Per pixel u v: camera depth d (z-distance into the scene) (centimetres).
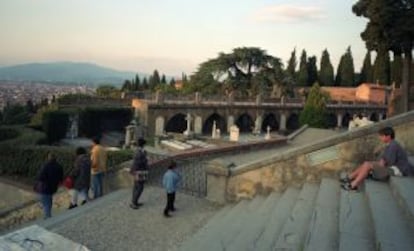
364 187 862
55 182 1226
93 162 1351
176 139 3525
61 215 1064
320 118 4962
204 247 736
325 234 632
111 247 853
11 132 2897
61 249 599
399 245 505
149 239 909
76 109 3844
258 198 1133
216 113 5341
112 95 5603
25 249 579
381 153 996
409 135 1047
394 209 666
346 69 9475
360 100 7831
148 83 10450
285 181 1148
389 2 4144
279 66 6850
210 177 1241
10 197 2017
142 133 4347
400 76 8288
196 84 6662
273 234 723
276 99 6300
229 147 2178
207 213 1118
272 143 2778
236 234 805
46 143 2817
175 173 1101
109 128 4372
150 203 1203
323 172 1109
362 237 584
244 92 6631
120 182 1422
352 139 1078
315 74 9662
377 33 4312
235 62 6738
